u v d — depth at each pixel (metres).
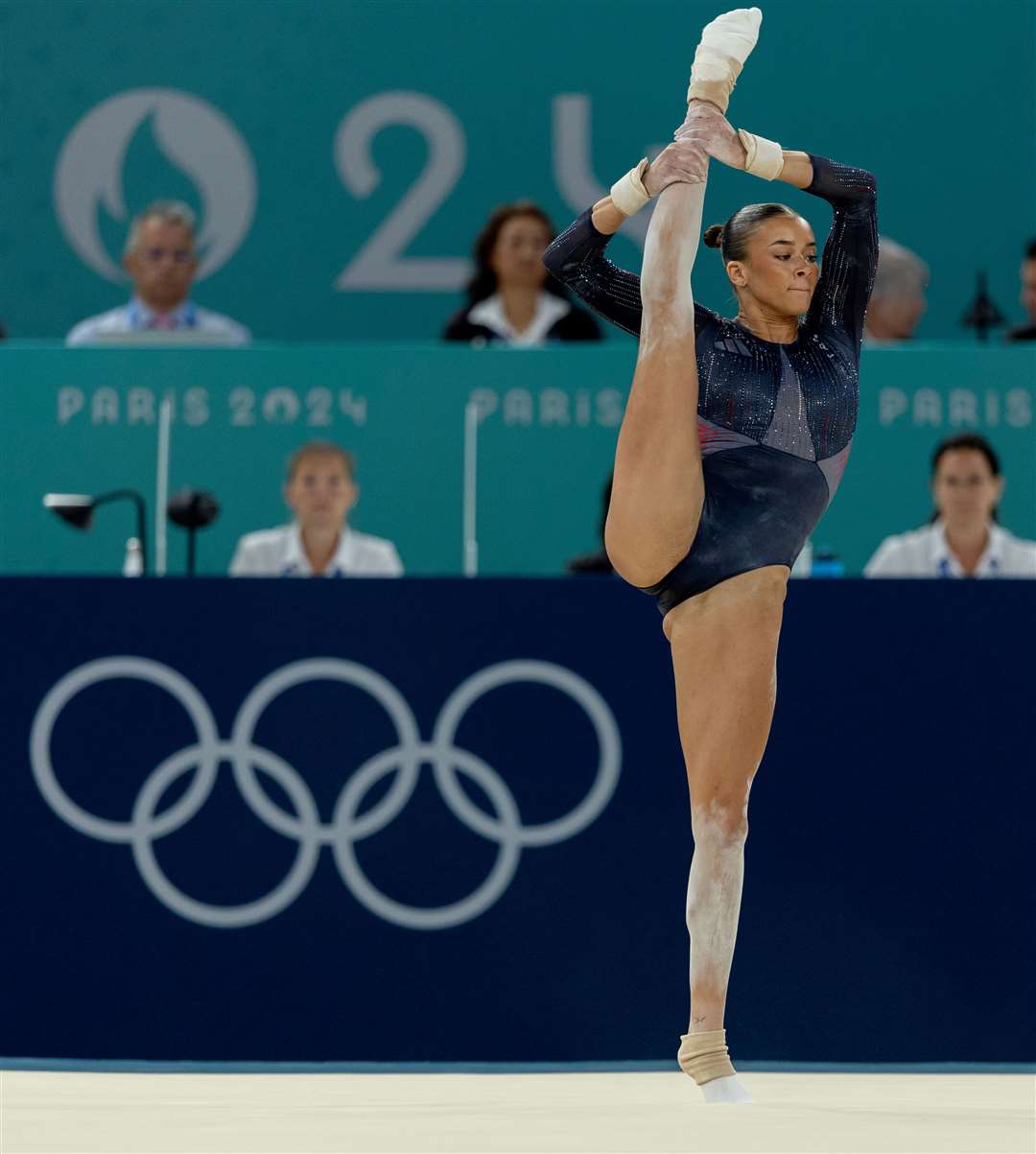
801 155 10.30
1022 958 15.33
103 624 15.66
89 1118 9.45
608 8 32.28
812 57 31.83
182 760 15.61
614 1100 10.39
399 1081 12.30
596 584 15.62
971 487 21.66
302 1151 8.02
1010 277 32.00
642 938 15.39
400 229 32.38
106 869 15.56
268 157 32.34
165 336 22.91
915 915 15.34
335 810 15.55
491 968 15.44
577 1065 15.16
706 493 9.99
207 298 32.34
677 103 32.28
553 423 22.44
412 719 15.60
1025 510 22.59
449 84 32.34
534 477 22.41
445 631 15.62
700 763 10.02
